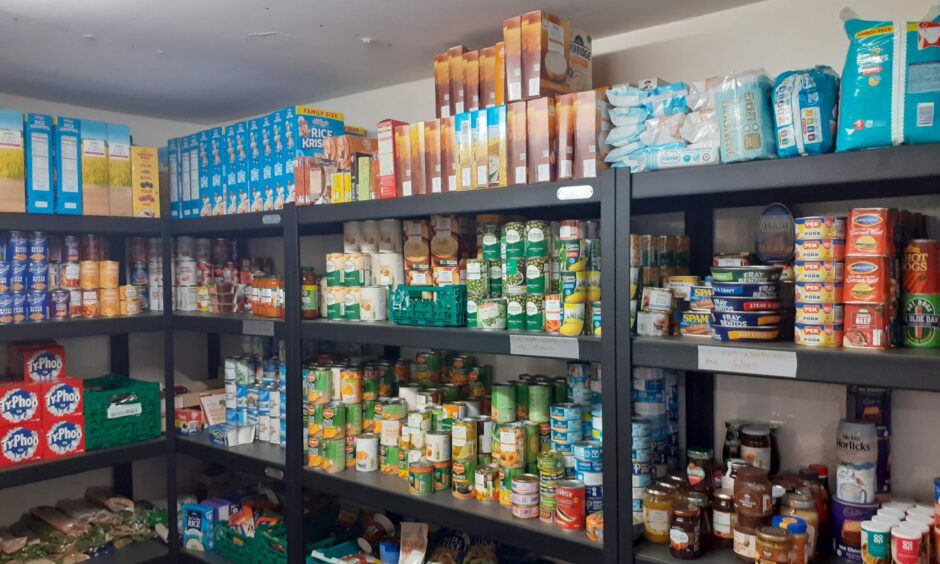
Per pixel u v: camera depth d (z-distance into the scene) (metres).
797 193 1.94
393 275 2.59
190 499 3.56
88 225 3.04
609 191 1.81
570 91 2.20
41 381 2.94
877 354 1.44
